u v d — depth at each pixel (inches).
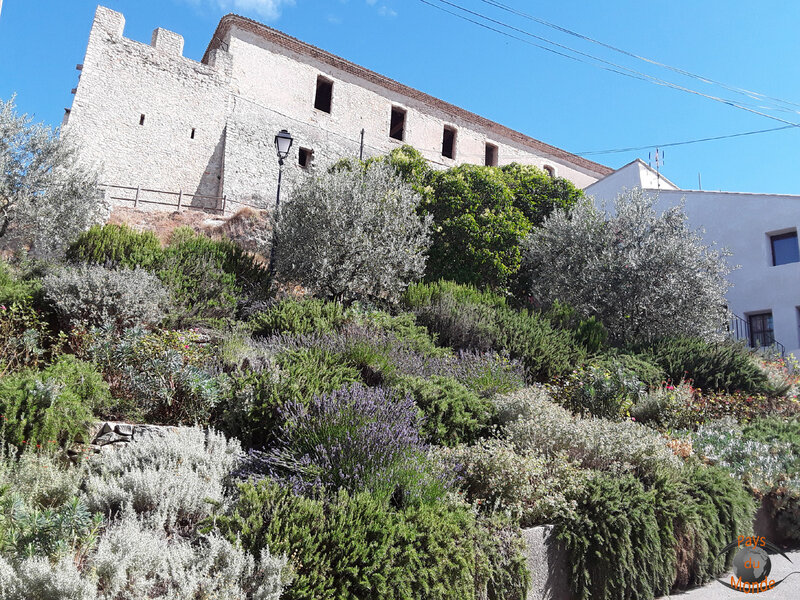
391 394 240.4
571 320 482.6
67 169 462.3
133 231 450.0
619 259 508.7
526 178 743.1
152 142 843.4
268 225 677.9
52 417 180.1
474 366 331.0
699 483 227.6
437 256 617.9
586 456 232.1
